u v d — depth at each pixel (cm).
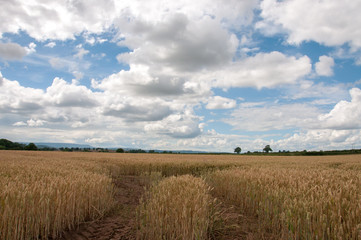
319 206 419
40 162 1438
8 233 381
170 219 446
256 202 634
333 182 691
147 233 457
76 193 544
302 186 595
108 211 652
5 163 1248
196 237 406
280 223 493
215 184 1021
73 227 504
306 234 401
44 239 435
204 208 463
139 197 881
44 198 455
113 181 1237
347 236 356
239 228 530
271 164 1875
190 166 1691
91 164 1438
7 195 416
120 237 470
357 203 423
